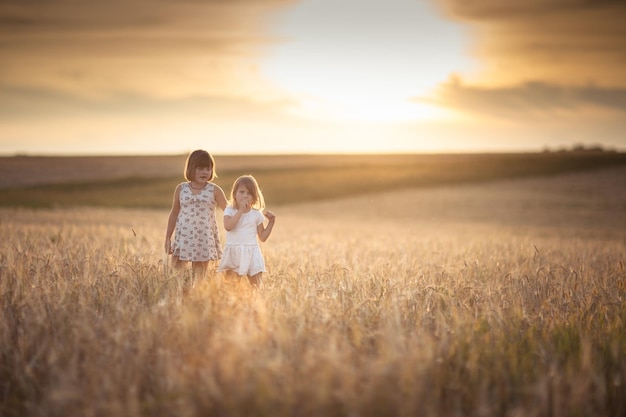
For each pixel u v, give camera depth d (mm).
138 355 3979
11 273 6055
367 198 58531
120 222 23938
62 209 39938
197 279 6117
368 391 3535
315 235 17125
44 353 4180
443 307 5785
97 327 4496
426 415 3500
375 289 6230
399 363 3844
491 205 52906
